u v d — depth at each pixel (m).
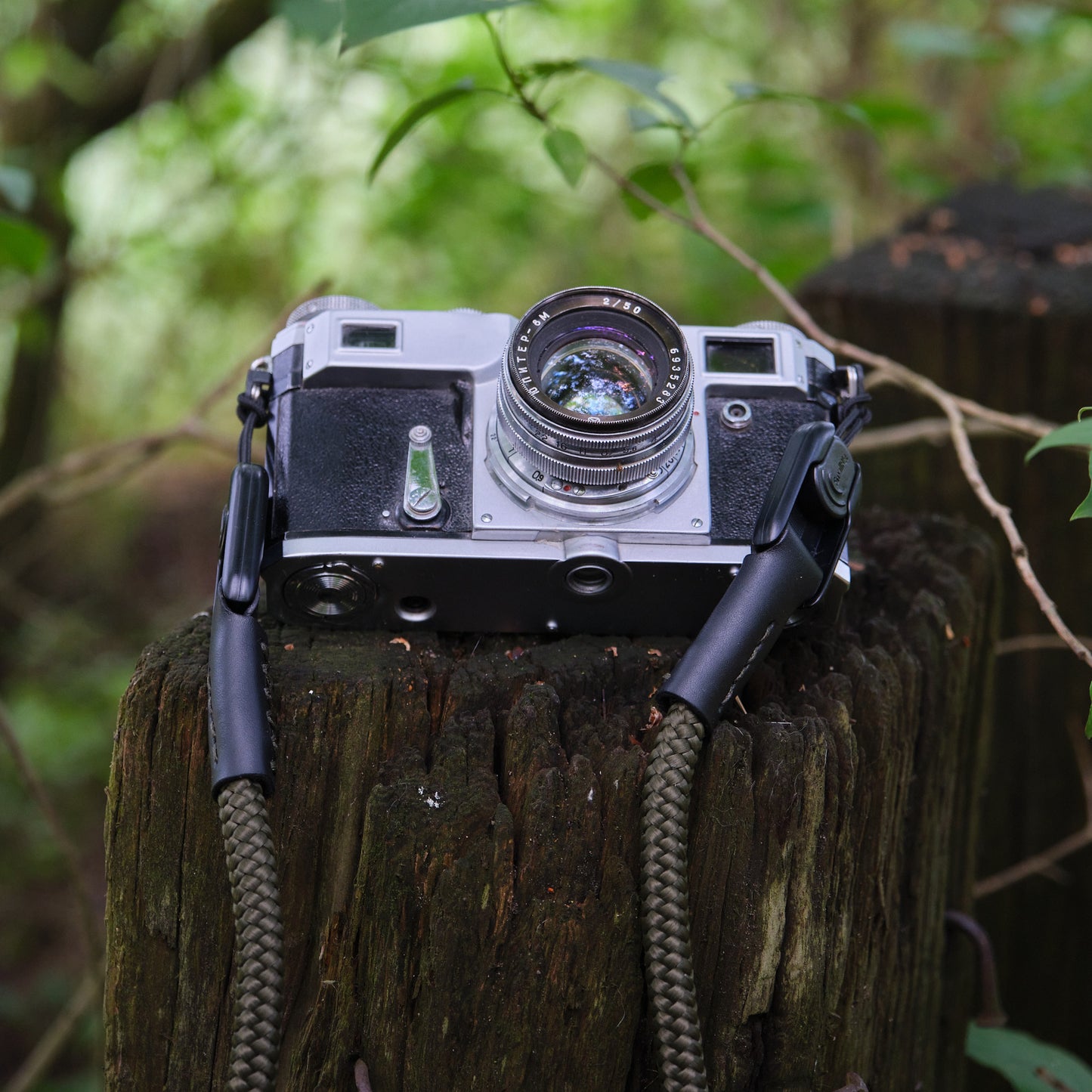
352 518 1.31
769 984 1.30
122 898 1.33
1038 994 2.51
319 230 4.85
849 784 1.32
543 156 4.79
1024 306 2.29
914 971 1.61
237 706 1.18
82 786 4.21
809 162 3.92
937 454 2.39
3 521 4.35
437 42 4.08
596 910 1.23
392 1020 1.26
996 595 1.84
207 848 1.29
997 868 2.50
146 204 4.29
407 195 4.37
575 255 5.31
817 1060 1.35
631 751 1.26
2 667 4.52
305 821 1.29
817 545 1.32
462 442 1.36
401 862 1.23
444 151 4.28
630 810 1.24
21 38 3.87
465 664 1.36
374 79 3.88
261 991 1.12
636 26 5.14
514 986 1.23
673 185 2.09
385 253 4.92
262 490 1.30
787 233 4.46
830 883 1.32
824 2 4.80
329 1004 1.28
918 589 1.67
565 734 1.32
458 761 1.26
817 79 4.85
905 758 1.46
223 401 5.26
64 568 5.22
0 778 4.07
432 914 1.22
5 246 2.21
